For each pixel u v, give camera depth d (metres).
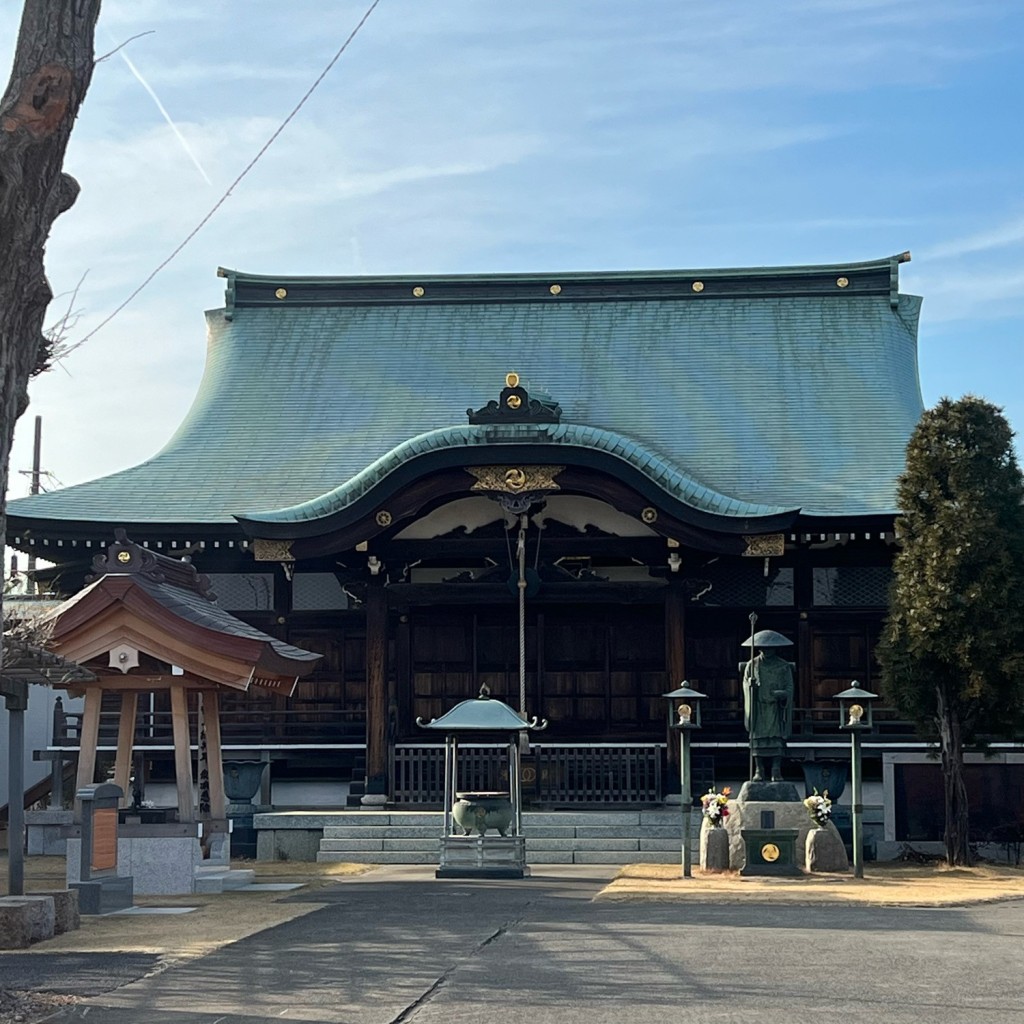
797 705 35.56
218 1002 12.42
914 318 43.34
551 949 15.17
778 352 42.19
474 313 44.25
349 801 33.56
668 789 32.75
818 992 12.44
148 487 38.72
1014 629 26.64
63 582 37.56
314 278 45.22
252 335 44.47
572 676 36.81
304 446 40.44
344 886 23.02
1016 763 30.09
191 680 21.78
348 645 37.06
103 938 16.56
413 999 12.39
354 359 43.28
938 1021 11.19
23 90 12.96
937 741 29.36
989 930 16.69
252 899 20.75
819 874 24.42
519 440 32.72
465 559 36.81
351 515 33.25
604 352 42.66
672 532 32.97
